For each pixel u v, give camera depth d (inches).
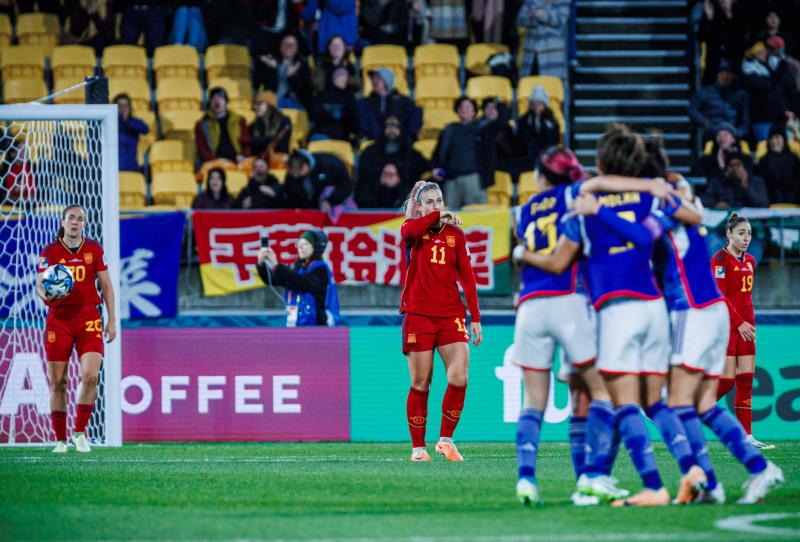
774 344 1515.7
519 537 629.3
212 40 2409.0
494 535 639.1
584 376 771.4
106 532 675.4
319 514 750.5
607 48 2486.5
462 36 2436.0
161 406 1503.4
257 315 1819.6
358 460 1186.6
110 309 1299.2
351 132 2208.4
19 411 1465.3
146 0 2434.8
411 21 2425.0
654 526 665.6
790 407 1513.3
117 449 1360.7
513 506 783.1
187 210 1812.3
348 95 2197.3
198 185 2127.2
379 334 1517.0
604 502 784.9
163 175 2135.8
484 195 2062.0
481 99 2294.5
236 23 2370.8
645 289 753.0
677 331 788.0
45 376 1472.7
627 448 763.4
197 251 1825.8
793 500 802.2
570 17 2396.7
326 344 1512.1
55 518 737.6
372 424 1507.1
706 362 791.7
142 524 706.8
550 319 754.2
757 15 2283.5
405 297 1159.0
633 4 2524.6
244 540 637.3
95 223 1492.4
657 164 800.9
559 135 2124.8
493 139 2073.1
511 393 1509.6
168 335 1509.6
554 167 768.9
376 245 1841.8
